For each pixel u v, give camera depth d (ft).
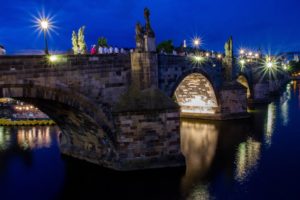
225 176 126.00
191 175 127.65
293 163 139.33
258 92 345.72
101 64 120.67
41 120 258.16
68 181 129.08
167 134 128.77
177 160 129.90
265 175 126.21
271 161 142.92
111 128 125.49
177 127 130.21
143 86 132.16
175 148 130.62
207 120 242.17
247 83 325.62
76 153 149.28
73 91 112.88
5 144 192.03
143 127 126.11
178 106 129.70
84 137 140.77
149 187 118.52
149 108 126.11
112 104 125.39
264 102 343.67
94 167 137.39
